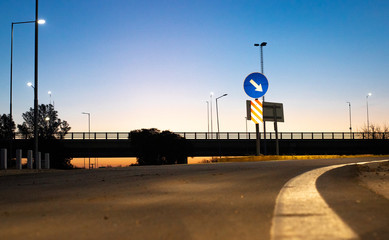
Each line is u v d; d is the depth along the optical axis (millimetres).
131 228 6340
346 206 7988
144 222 6785
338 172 15898
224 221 6723
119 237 5773
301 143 74250
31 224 6797
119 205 8688
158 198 9656
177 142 63281
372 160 26172
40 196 10672
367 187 11281
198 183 12984
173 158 63469
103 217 7328
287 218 6691
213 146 71438
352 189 10789
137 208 8242
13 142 65750
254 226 6297
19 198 10383
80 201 9461
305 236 5465
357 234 5582
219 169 18781
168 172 17938
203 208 8070
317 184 11961
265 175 15297
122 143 68562
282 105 32469
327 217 6770
